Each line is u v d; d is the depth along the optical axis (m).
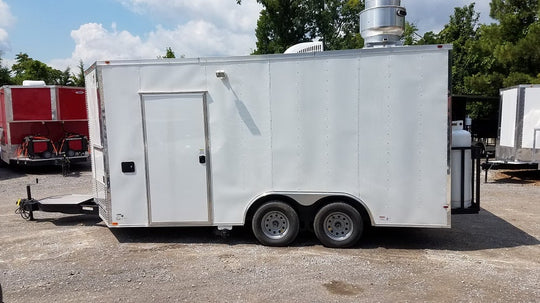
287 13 22.09
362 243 5.72
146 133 5.59
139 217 5.71
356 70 5.24
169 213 5.68
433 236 6.07
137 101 5.56
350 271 4.73
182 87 5.53
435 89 5.09
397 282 4.42
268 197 5.66
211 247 5.63
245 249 5.52
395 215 5.32
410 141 5.20
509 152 11.58
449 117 5.08
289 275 4.63
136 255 5.36
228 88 5.48
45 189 10.70
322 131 5.36
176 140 5.58
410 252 5.36
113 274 4.73
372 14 5.79
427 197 5.22
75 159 13.52
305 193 5.45
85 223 7.01
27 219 7.34
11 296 4.19
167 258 5.23
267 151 5.48
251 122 5.48
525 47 14.95
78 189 10.68
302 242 5.76
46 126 13.91
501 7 17.11
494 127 15.51
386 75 5.18
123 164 5.64
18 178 12.66
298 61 5.34
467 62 19.88
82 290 4.32
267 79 5.41
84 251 5.55
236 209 5.62
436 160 5.17
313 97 5.35
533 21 16.48
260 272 4.73
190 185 5.63
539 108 10.84
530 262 5.00
